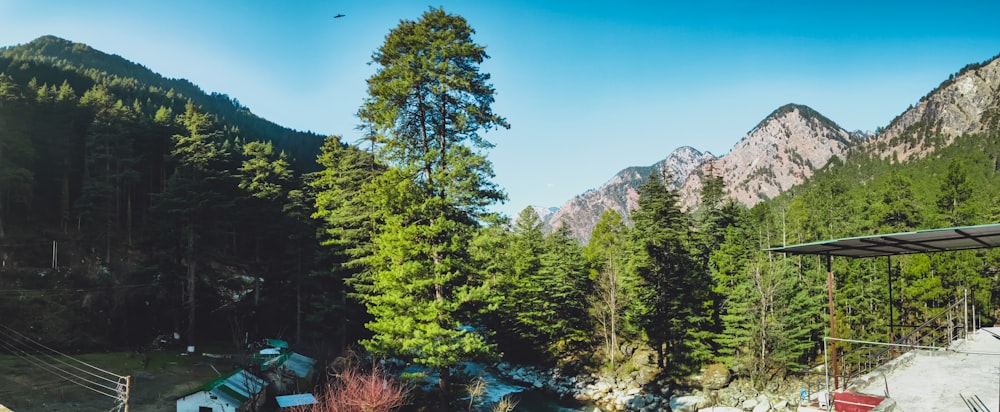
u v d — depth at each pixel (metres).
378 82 25.70
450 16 25.16
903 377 14.61
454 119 25.59
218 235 47.31
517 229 57.44
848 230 54.53
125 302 41.88
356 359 31.33
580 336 50.16
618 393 40.75
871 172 165.38
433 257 24.45
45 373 30.55
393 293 24.08
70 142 54.25
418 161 24.30
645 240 46.06
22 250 44.28
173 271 42.88
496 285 30.50
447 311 23.84
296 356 35.19
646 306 44.16
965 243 15.41
